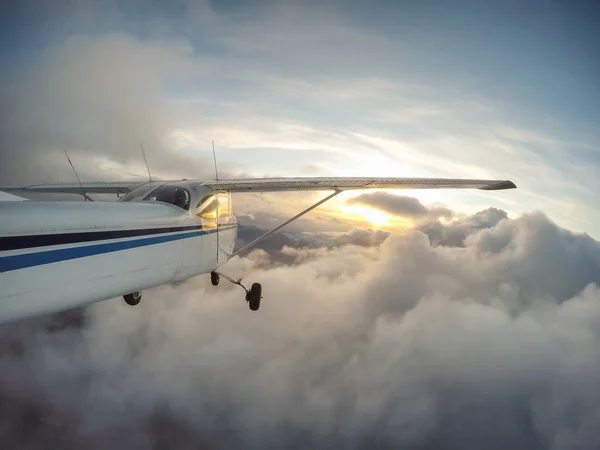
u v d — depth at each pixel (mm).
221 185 5016
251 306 6605
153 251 3576
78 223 2592
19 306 2201
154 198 4293
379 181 5109
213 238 5125
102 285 2895
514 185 4992
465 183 5090
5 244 2066
